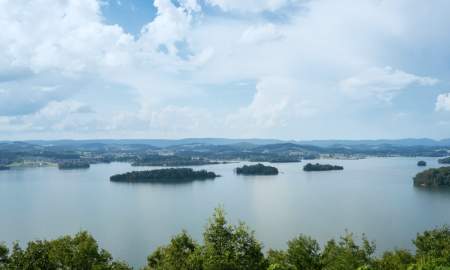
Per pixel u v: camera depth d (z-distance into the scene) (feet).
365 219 496.64
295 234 424.05
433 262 159.12
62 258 132.05
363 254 165.78
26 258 131.54
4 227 484.33
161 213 551.59
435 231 215.10
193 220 505.66
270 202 630.74
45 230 467.11
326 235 419.54
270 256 167.22
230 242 121.80
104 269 131.23
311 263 161.68
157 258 151.74
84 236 143.33
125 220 510.99
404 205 588.91
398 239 399.85
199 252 123.24
